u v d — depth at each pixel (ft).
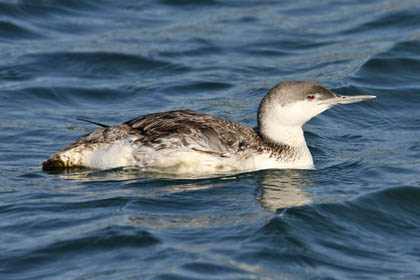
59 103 60.59
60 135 53.21
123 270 32.14
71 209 38.65
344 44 73.31
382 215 39.60
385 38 73.82
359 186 43.29
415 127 55.88
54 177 43.86
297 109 45.29
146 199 39.99
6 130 53.83
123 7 82.17
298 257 33.81
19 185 42.45
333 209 39.29
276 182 43.47
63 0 80.74
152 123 44.83
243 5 84.64
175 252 33.63
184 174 44.24
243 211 38.47
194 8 83.35
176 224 36.70
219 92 63.16
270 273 32.27
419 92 62.08
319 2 85.76
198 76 66.08
